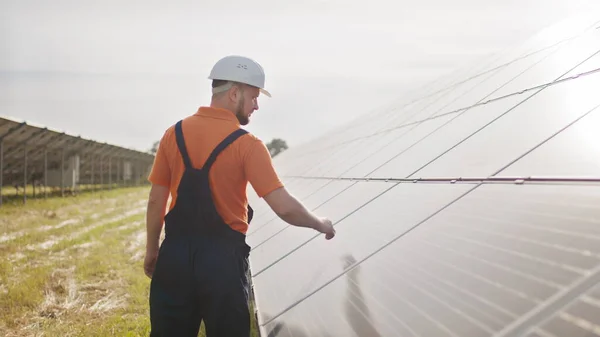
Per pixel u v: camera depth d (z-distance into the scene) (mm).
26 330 5562
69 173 27828
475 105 5836
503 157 3303
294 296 3203
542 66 5652
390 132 9203
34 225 14242
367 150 8625
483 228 2418
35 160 27047
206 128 2549
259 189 2482
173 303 2469
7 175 26016
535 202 2363
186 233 2514
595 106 3141
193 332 2539
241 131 2535
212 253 2469
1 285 7270
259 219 7496
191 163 2516
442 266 2316
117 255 9797
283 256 4371
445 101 8164
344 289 2814
